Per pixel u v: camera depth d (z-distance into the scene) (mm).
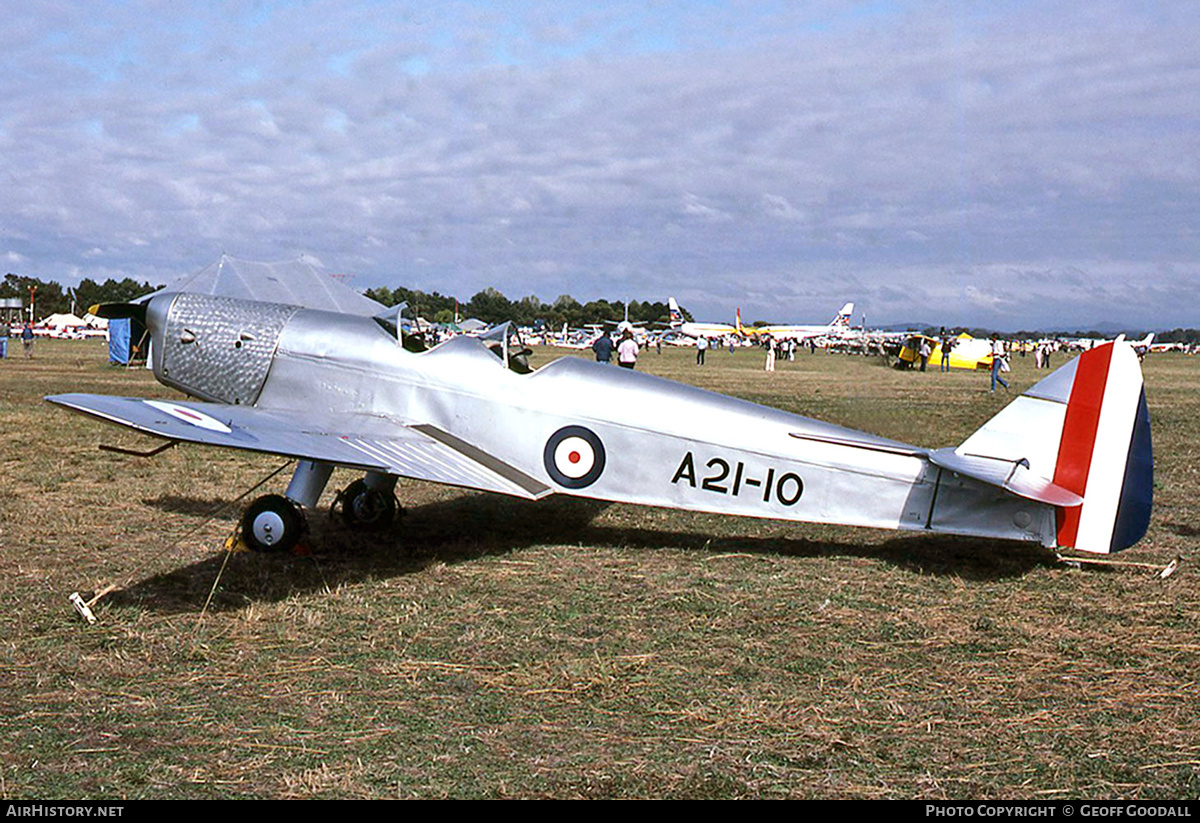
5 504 8656
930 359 51875
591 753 3842
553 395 7242
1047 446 6676
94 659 4801
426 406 7445
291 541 6977
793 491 6961
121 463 11109
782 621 5613
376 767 3689
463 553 7293
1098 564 7051
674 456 7094
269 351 7762
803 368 45062
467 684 4562
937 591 6309
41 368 28578
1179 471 11867
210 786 3525
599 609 5820
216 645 5051
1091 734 4066
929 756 3850
